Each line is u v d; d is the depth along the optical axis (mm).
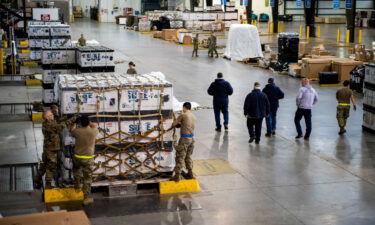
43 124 9555
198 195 10141
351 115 17641
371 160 12609
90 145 9289
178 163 10164
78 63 16594
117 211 9242
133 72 17875
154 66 30031
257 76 26703
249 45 33312
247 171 11688
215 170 11719
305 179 11188
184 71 28219
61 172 10273
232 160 12516
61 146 10125
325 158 12742
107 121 9797
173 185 10219
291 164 12234
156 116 10062
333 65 24797
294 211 9422
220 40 47781
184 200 9852
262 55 33750
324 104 19469
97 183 9906
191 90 22250
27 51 35125
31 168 11648
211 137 14695
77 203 9570
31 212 9086
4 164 11812
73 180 9844
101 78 10758
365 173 11625
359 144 14039
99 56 16156
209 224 8797
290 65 27031
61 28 25969
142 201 9742
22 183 10633
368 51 29766
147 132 10016
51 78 16953
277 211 9406
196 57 34938
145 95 9906
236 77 26281
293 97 20844
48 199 9570
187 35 43156
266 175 11414
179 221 8891
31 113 16531
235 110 18438
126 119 9883
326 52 29703
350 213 9359
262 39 48500
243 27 33000
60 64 16938
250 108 13750
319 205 9719
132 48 40125
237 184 10812
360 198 10102
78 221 5402
